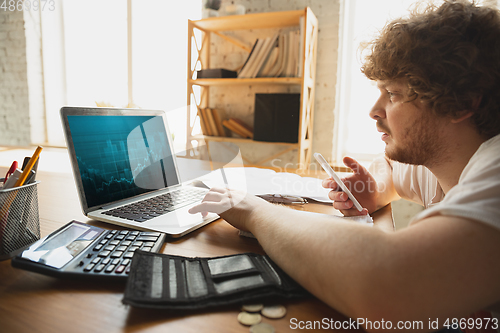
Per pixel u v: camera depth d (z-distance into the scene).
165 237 0.56
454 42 0.47
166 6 2.83
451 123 0.51
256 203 0.60
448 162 0.55
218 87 2.58
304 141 2.13
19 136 3.38
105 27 3.13
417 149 0.54
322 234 0.41
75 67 3.33
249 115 2.51
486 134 0.50
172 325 0.34
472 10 0.48
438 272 0.33
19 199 0.49
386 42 0.55
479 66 0.46
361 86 2.34
